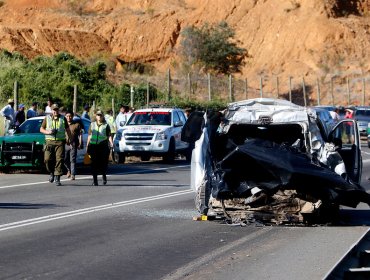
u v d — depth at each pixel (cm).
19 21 10688
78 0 11125
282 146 1714
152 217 1759
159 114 3562
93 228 1591
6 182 2556
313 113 1794
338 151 1806
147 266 1233
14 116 3247
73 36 9969
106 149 2462
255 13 10019
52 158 2494
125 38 10288
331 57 9106
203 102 5347
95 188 2378
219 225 1652
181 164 3447
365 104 8162
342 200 1655
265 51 9506
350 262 1091
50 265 1227
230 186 1688
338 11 9738
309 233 1566
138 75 8119
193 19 10344
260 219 1675
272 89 8762
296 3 9856
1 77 5094
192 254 1335
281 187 1667
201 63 9088
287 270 1211
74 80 5525
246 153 1664
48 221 1678
